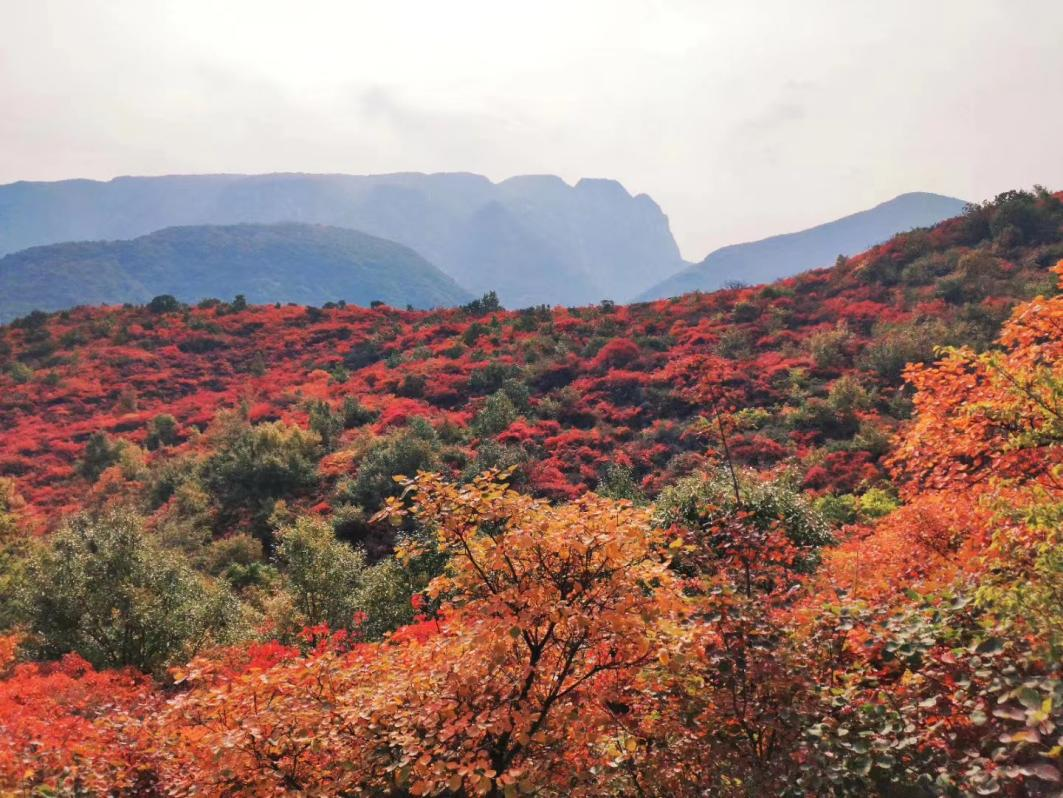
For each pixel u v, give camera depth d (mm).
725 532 5328
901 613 4695
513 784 3924
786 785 3922
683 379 34000
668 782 4352
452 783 3906
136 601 13125
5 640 12461
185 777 5199
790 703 4211
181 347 58625
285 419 38125
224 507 28875
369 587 14812
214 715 5066
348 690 5219
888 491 17969
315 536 15945
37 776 5832
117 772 5742
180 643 13438
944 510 6992
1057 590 3740
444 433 33188
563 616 4164
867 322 37500
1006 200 44156
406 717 4699
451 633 5191
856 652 4496
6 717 7805
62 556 13500
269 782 4602
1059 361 6008
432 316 63531
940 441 6883
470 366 42500
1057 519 4090
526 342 44812
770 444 25594
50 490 35781
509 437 31281
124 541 13836
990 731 3691
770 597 4852
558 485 25922
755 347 37969
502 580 4684
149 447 40125
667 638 4520
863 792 3830
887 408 27875
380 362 49969
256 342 59375
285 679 5082
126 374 53312
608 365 39156
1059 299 6090
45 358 57281
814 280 46844
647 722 4648
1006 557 4570
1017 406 5766
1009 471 5938
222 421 40500
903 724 3908
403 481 4801
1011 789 3463
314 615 15203
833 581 6102
